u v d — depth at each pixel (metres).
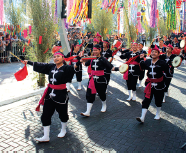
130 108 5.79
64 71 3.74
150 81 4.79
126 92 7.48
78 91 7.36
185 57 5.87
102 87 5.18
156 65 4.64
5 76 8.63
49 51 7.38
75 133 4.20
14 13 12.53
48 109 3.79
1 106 5.41
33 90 6.74
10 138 3.88
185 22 18.44
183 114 5.38
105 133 4.22
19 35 12.74
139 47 7.13
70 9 8.39
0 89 6.76
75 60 7.20
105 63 4.98
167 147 3.70
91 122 4.77
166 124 4.73
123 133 4.24
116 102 6.32
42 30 6.98
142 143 3.84
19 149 3.52
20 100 5.97
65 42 10.08
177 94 7.25
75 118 4.98
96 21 13.77
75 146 3.69
